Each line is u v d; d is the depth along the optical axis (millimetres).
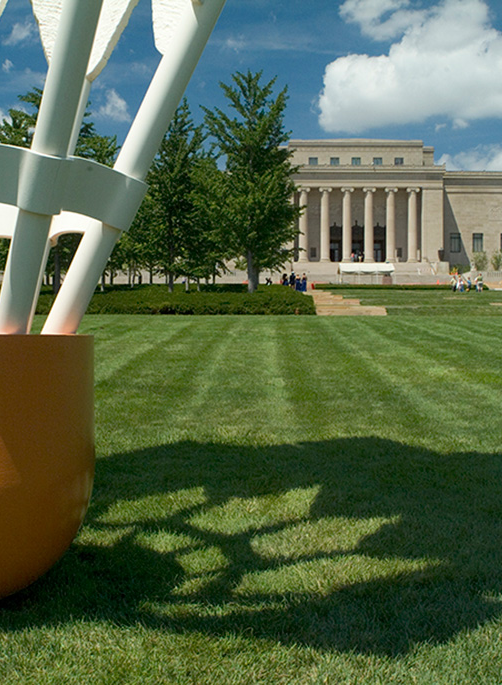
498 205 69625
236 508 3230
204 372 7586
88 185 1948
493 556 2658
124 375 7316
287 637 2047
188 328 12992
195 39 2014
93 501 3334
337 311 20750
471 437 4625
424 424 5039
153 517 3115
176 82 2049
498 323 14398
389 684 1820
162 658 1932
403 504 3271
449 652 1964
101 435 4684
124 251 33562
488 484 3586
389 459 4074
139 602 2273
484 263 66562
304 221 67562
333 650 1978
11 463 1987
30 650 1976
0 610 2213
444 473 3785
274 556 2672
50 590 2359
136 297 22531
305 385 6773
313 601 2277
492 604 2254
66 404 2139
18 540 2047
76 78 1787
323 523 3025
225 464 3977
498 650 1979
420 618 2162
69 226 2357
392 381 7012
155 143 2090
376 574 2492
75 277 2232
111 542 2818
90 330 12367
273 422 5113
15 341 1973
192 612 2203
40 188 1854
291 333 12141
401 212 69125
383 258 71812
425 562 2600
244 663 1908
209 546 2773
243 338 11219
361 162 70938
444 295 30938
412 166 66562
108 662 1915
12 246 1978
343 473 3793
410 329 12945
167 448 4332
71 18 1710
